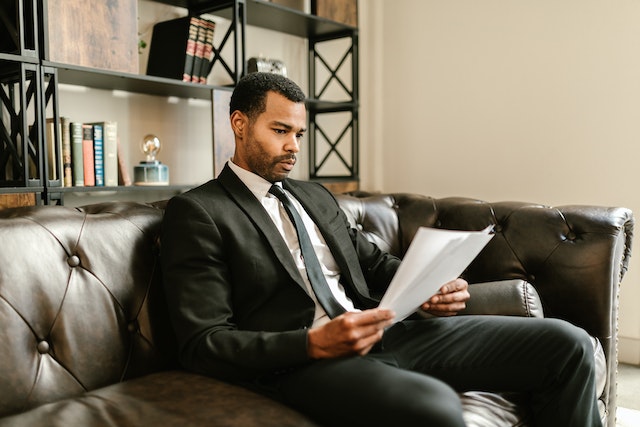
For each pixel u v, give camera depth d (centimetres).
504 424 120
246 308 126
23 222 118
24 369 109
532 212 183
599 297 167
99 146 193
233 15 229
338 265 141
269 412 100
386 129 326
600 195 260
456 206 198
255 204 133
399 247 203
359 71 329
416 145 316
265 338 108
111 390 113
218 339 110
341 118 326
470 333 133
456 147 302
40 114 171
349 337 102
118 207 140
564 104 267
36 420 98
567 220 176
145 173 210
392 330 135
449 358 129
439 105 306
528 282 178
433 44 306
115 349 123
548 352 125
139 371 127
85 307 120
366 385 98
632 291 256
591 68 258
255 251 126
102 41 187
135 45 197
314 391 103
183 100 252
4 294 108
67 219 125
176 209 126
